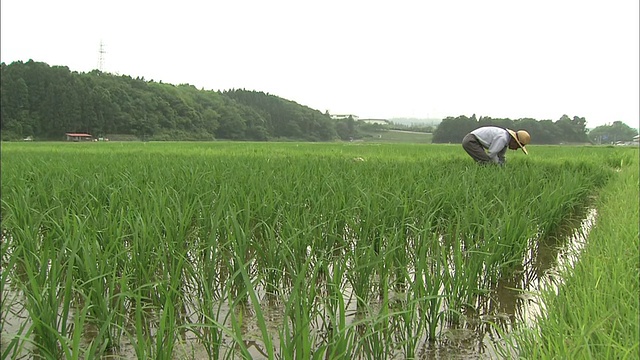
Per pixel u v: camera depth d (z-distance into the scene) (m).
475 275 3.49
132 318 3.28
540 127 100.38
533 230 4.48
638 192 6.82
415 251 4.03
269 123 123.81
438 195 5.38
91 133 87.69
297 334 2.13
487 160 10.17
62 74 88.00
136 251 3.53
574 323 2.44
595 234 4.42
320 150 21.11
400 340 2.95
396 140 138.12
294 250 3.80
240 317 2.44
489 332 3.11
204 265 3.90
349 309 3.43
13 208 4.88
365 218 4.66
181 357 2.73
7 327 3.08
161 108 100.31
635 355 2.06
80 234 3.25
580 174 8.58
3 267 4.11
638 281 2.91
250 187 6.12
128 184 6.04
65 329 2.61
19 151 19.69
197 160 12.26
